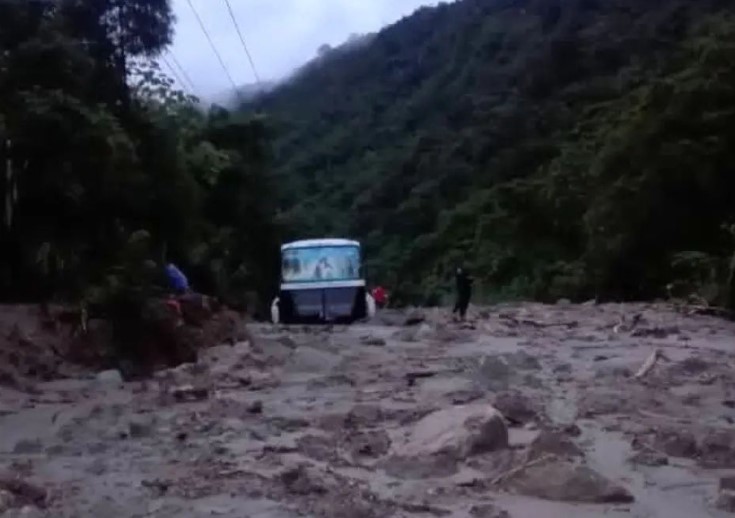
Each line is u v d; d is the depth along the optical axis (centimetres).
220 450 1053
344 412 1281
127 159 2366
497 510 798
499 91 10406
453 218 7988
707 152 4191
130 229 2473
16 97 2205
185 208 2977
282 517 779
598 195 4841
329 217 10662
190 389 1489
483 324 2958
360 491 862
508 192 6638
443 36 13812
